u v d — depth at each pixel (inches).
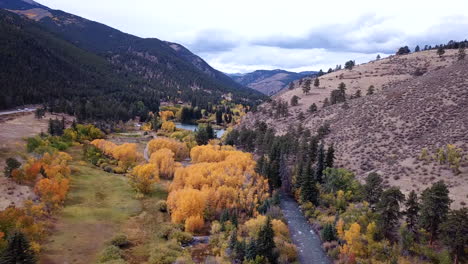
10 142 3784.5
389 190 1891.0
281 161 3353.8
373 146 3139.8
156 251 2060.8
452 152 2263.8
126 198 2994.6
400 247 1713.8
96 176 3494.1
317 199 2709.2
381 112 3794.3
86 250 2021.4
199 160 3939.5
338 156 3257.9
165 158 3804.1
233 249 2026.3
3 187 2492.6
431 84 3937.0
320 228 2354.8
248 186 2962.6
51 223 2293.3
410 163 2559.1
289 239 2192.4
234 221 2393.0
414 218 1820.9
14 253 1525.6
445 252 1561.3
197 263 1989.4
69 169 3243.1
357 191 2439.7
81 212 2554.1
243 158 3671.3
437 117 3083.2
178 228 2434.8
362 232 1950.1
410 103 3644.2
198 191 2704.2
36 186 2513.5
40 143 3742.6
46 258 1861.5
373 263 1696.6
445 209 1632.6
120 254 2001.7
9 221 1866.4
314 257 2030.0
